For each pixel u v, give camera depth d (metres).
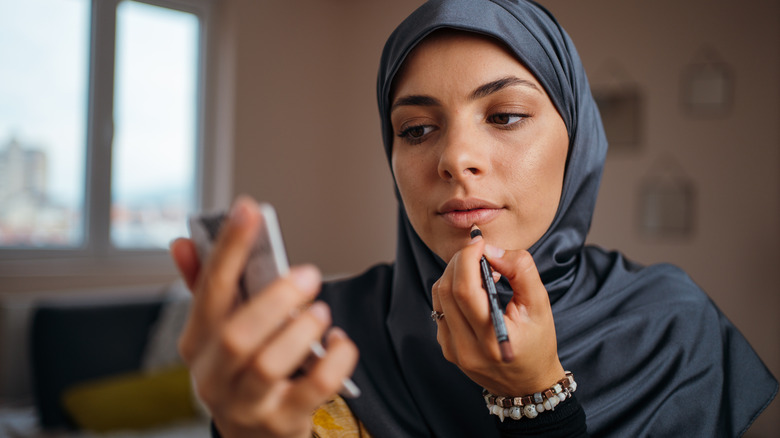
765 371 0.88
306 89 4.05
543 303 0.58
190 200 3.79
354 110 4.14
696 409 0.81
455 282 0.55
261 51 3.83
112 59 3.44
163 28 3.66
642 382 0.81
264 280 0.44
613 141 3.17
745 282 2.84
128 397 2.55
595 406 0.79
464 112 0.72
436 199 0.73
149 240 3.63
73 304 2.94
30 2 3.23
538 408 0.62
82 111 3.40
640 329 0.86
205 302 0.42
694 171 2.96
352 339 0.87
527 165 0.72
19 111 3.23
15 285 3.10
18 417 2.67
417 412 0.80
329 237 4.21
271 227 0.44
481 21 0.71
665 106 3.04
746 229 2.84
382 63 0.84
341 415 0.79
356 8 4.14
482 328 0.55
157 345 2.92
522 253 0.58
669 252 3.02
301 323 0.42
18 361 2.88
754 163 2.82
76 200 3.40
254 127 3.81
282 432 0.43
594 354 0.82
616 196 3.16
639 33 3.10
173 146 3.72
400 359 0.82
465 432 0.78
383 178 3.99
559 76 0.77
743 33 2.85
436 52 0.72
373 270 0.99
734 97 2.87
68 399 2.60
